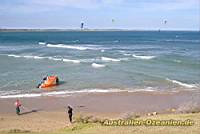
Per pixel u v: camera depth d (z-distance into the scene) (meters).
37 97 31.78
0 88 36.06
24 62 60.81
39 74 46.16
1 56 72.12
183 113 21.05
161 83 38.88
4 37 188.00
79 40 155.25
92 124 18.17
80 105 28.66
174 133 14.37
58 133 16.84
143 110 26.38
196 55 73.62
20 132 18.45
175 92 33.94
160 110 25.78
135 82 39.47
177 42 136.12
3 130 19.72
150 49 94.62
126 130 15.45
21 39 163.00
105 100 30.45
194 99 30.08
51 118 24.34
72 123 21.70
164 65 55.50
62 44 120.00
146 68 51.91
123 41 146.12
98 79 41.56
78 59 65.62
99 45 114.69
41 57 69.44
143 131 14.98
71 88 36.06
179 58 65.94
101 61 61.94
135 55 72.50
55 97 31.75
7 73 46.88
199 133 14.23
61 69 51.22
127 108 27.47
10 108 27.78
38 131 18.81
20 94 33.06
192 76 44.06
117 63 58.78
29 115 25.45
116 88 35.97
